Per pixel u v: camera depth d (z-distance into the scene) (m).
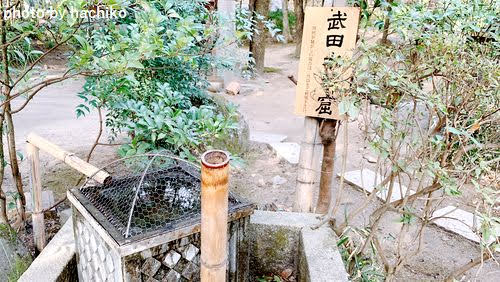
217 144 4.23
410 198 1.90
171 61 3.01
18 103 5.89
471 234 3.10
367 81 1.69
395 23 1.82
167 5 2.01
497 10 2.05
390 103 1.81
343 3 1.97
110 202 1.43
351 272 1.90
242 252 1.55
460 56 1.86
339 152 4.65
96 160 4.05
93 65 1.79
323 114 2.08
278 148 4.82
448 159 2.03
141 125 2.08
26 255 2.10
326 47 1.97
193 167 1.74
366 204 1.97
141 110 2.08
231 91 7.74
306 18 1.98
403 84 1.66
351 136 5.15
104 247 1.30
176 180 1.62
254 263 1.94
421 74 1.81
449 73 1.75
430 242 3.10
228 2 6.56
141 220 1.33
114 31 1.91
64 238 1.72
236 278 1.56
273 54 12.97
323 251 1.71
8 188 3.25
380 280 2.05
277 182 4.07
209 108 2.23
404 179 3.88
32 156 2.07
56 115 5.54
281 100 7.55
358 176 4.05
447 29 1.89
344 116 1.92
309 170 2.27
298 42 12.05
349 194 3.78
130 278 1.23
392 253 2.88
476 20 1.94
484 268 2.84
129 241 1.19
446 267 2.82
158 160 2.23
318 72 2.01
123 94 2.53
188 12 2.80
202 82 4.12
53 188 3.48
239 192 3.87
